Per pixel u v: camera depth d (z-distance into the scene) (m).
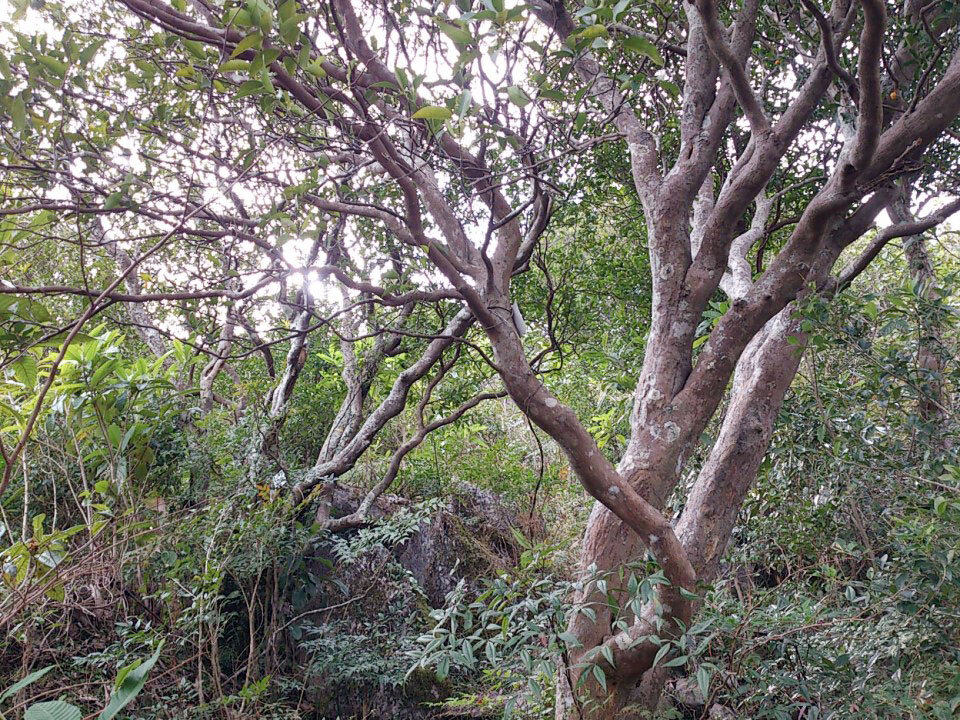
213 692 4.02
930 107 3.30
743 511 4.54
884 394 3.44
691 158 3.71
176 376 5.09
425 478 6.47
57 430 4.08
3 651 3.51
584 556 3.38
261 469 4.71
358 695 4.71
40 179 2.39
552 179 3.90
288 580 4.73
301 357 5.48
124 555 3.75
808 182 5.00
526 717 3.36
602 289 5.93
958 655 2.83
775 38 4.72
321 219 3.22
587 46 2.33
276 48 1.85
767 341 3.78
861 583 3.24
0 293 2.04
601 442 5.74
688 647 2.84
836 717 2.96
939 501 2.84
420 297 2.94
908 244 4.77
